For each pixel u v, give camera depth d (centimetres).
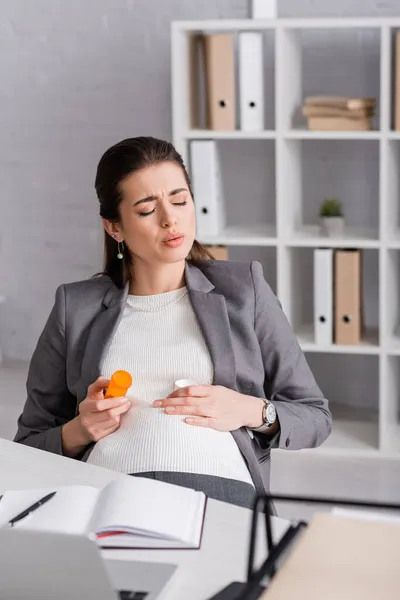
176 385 204
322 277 365
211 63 364
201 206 375
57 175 453
